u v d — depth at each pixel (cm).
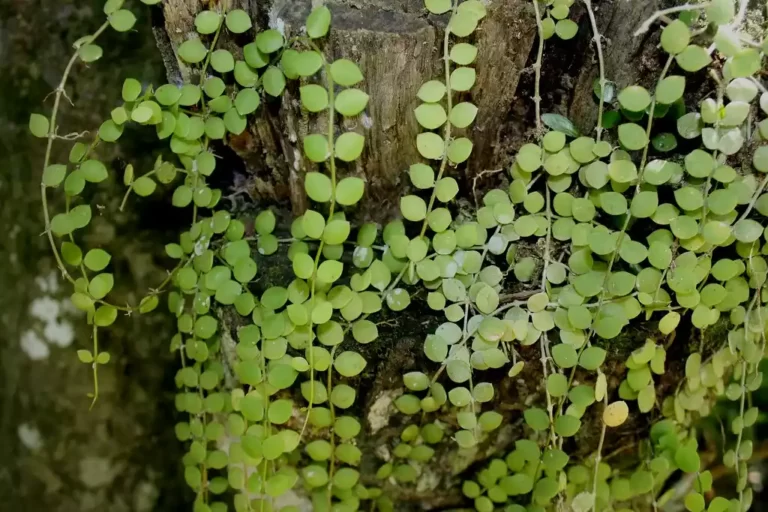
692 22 40
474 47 40
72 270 52
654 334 43
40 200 51
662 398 46
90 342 53
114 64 50
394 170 44
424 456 47
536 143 44
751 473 56
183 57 42
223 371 47
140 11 49
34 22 50
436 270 42
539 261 43
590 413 46
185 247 46
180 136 43
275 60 42
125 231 51
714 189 42
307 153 40
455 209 46
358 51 40
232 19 41
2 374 55
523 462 45
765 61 41
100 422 54
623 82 42
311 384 42
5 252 53
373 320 44
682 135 41
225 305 45
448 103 41
